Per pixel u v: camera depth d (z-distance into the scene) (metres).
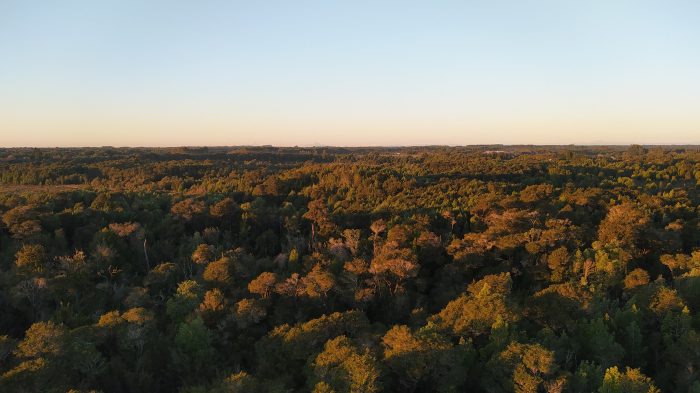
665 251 67.81
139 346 44.66
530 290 60.94
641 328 44.56
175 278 68.44
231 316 50.03
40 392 33.75
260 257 81.75
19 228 74.44
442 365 37.12
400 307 57.72
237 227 94.19
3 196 102.62
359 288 58.84
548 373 34.88
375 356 38.66
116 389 40.09
